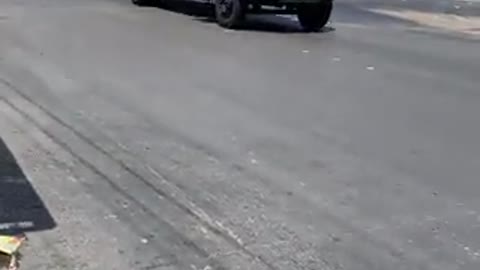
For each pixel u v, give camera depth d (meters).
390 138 7.32
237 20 15.09
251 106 8.30
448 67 12.25
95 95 8.36
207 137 6.96
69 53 10.94
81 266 4.16
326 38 15.05
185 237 4.64
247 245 4.57
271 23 16.92
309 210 5.24
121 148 6.45
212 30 14.82
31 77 9.10
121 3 18.36
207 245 4.54
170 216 4.97
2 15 14.83
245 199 5.38
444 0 26.95
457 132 7.71
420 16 21.44
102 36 12.84
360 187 5.80
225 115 7.82
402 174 6.20
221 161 6.26
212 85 9.30
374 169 6.29
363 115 8.23
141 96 8.45
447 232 4.97
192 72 10.07
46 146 6.38
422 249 4.67
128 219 4.88
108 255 4.32
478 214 5.34
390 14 21.30
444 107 8.95
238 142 6.86
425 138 7.39
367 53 13.23
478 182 6.09
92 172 5.77
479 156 6.85
